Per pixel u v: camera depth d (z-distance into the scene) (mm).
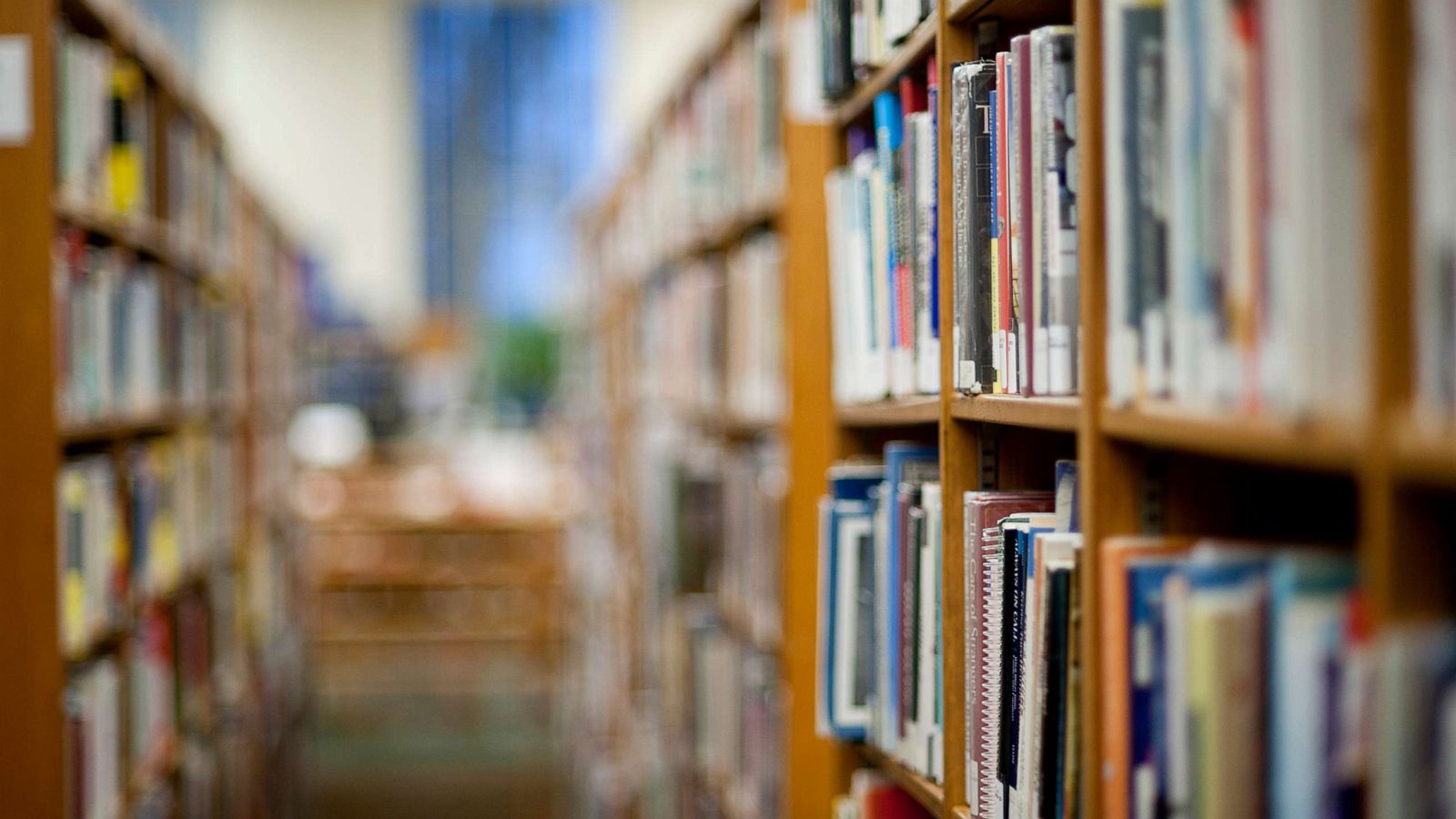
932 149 1729
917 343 1800
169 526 3432
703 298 3439
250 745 4738
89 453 2986
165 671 3404
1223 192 974
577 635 6938
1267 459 1044
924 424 2236
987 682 1527
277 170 10133
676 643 3764
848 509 2041
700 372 3500
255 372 5270
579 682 6711
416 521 7520
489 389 8945
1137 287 1118
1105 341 1191
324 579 7508
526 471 7891
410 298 10414
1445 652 785
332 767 6184
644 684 4586
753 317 2916
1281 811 918
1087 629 1189
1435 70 786
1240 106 945
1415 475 772
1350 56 862
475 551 7727
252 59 10078
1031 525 1453
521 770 6145
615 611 5375
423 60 10555
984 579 1551
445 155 10594
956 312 1624
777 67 2650
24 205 2412
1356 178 859
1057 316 1346
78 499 2572
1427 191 795
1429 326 794
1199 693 980
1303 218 868
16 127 2404
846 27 2027
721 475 3396
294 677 6426
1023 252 1426
